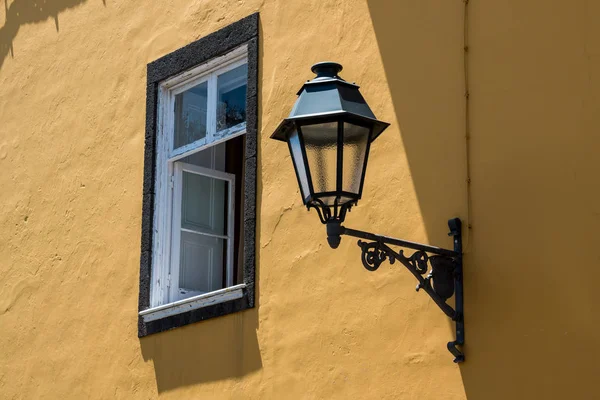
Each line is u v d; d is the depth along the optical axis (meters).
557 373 5.13
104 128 8.48
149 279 7.67
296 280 6.58
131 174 8.10
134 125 8.20
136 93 8.25
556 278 5.23
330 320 6.30
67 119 8.89
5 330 8.94
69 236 8.55
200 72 7.79
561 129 5.37
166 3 8.19
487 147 5.67
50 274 8.64
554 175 5.35
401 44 6.27
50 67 9.24
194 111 7.86
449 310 5.50
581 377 5.04
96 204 8.36
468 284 5.57
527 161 5.48
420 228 5.90
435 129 5.96
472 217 5.64
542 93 5.48
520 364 5.28
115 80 8.49
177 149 7.88
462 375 5.51
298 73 6.95
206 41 7.69
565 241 5.23
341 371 6.15
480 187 5.65
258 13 7.32
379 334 5.99
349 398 6.06
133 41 8.42
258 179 7.01
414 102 6.11
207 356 7.05
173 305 7.32
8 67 9.73
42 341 8.55
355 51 6.55
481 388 5.41
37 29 9.49
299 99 5.09
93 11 8.91
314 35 6.88
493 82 5.72
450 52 5.98
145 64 8.23
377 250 5.26
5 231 9.24
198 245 7.83
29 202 9.06
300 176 5.04
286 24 7.11
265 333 6.68
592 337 5.04
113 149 8.34
